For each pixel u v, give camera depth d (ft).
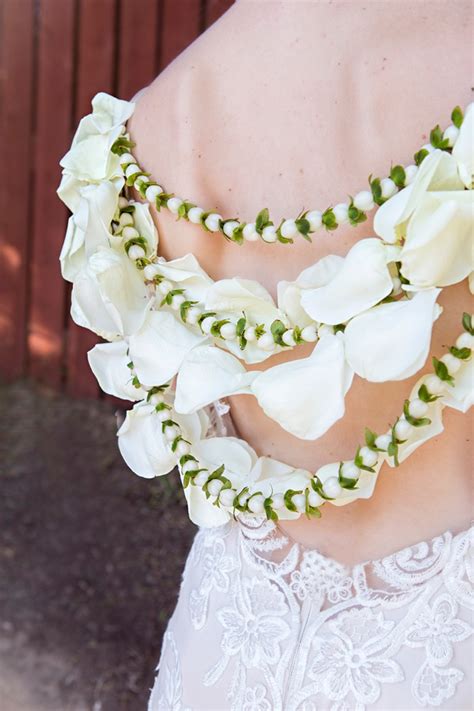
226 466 2.66
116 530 7.67
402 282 2.34
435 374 2.33
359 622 2.54
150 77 8.35
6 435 9.12
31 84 9.25
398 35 2.37
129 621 6.78
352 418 2.52
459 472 2.51
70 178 2.74
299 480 2.56
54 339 9.78
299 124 2.44
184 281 2.60
